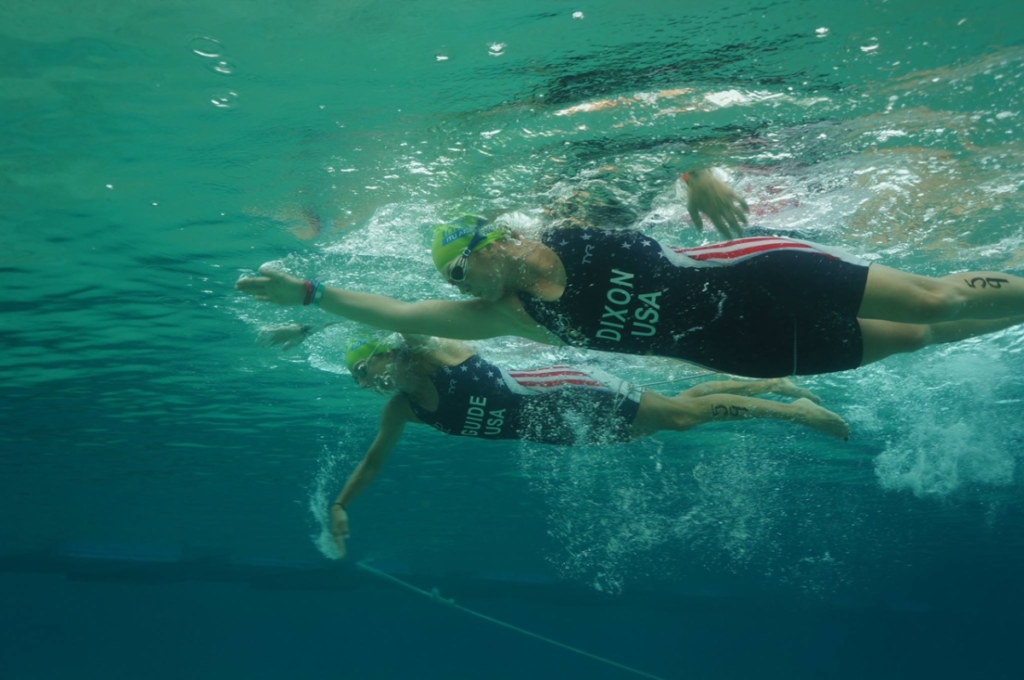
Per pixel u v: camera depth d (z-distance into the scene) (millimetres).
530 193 4980
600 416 5848
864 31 3633
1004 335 8109
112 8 3438
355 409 12148
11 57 3766
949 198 5363
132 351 9281
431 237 5684
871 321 3936
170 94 4129
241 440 14352
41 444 14414
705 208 4023
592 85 4078
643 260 3568
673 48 3756
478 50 3789
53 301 7633
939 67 3885
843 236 5910
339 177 5078
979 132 4488
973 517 20078
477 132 4484
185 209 5629
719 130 4426
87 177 5102
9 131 4473
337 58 3832
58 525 23594
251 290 3699
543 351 7703
